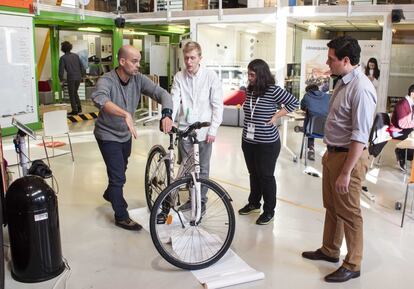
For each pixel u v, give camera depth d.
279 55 7.45
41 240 2.63
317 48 6.96
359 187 2.56
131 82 3.35
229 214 2.85
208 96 3.42
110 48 10.86
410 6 6.46
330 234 2.92
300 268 2.87
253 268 2.86
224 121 8.45
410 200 4.32
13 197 2.59
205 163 3.49
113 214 3.80
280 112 3.39
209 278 2.70
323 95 5.47
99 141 3.35
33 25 7.30
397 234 3.47
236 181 4.88
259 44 10.56
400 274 2.81
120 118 3.28
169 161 3.26
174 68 10.99
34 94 7.46
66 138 7.05
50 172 3.10
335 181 2.61
